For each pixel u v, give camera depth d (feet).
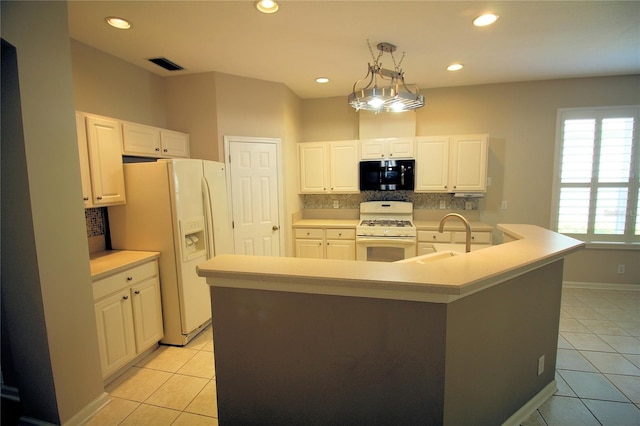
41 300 5.53
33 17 5.31
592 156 12.64
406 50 9.56
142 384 7.29
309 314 4.59
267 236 12.75
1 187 5.37
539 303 6.03
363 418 4.58
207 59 10.10
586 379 7.16
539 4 7.01
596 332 9.30
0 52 5.06
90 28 7.88
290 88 13.56
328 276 4.24
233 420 5.14
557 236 6.89
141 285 8.09
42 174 5.49
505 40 8.91
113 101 9.63
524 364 5.88
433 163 13.28
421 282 3.94
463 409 4.65
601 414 6.10
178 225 8.50
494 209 13.74
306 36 8.51
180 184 8.55
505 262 4.81
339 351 4.55
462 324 4.42
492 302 4.94
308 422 4.81
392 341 4.34
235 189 11.89
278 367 4.82
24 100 5.18
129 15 7.27
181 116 11.64
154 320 8.53
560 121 12.80
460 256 5.20
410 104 8.56
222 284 4.79
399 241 12.89
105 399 6.66
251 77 11.99
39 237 5.45
